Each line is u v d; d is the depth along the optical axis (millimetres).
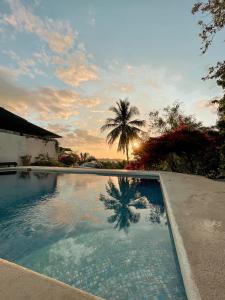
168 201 4855
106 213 6391
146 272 2943
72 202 7848
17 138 20312
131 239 4289
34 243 4250
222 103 8984
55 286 1826
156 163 15219
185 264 2129
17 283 1859
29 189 10266
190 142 12398
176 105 18703
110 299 2449
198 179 8844
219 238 2717
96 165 24375
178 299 2334
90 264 3295
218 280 1801
